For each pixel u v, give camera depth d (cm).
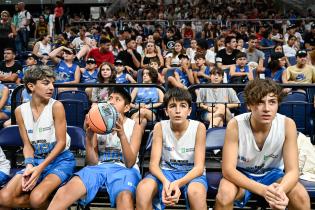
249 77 607
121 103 320
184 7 1675
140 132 324
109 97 330
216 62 682
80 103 455
